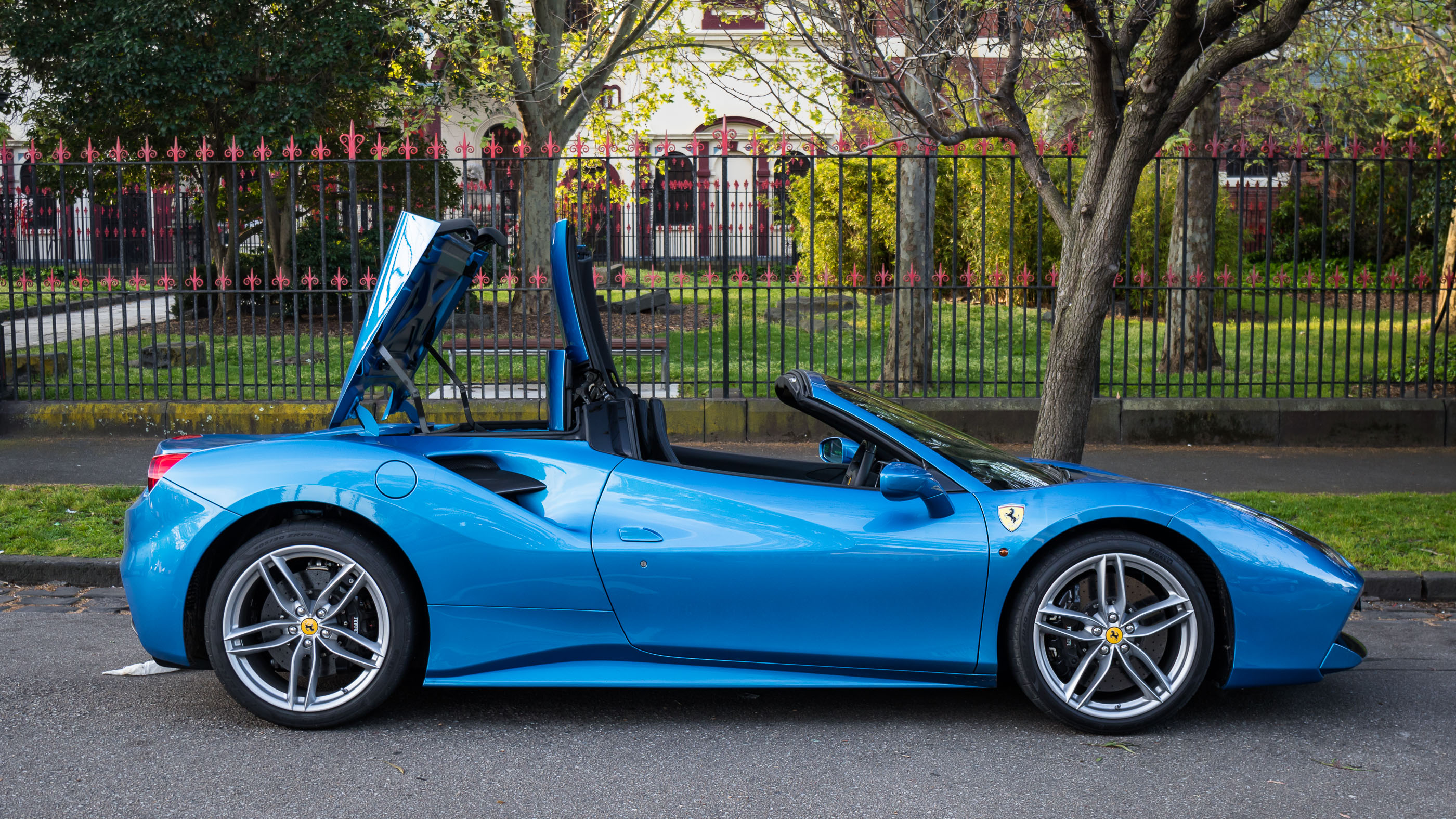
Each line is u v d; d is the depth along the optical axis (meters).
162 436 9.38
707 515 3.66
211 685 4.12
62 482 7.66
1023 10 6.62
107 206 19.45
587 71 15.40
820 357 13.22
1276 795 3.22
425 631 3.80
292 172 9.45
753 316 9.48
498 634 3.62
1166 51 5.54
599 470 3.75
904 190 11.13
